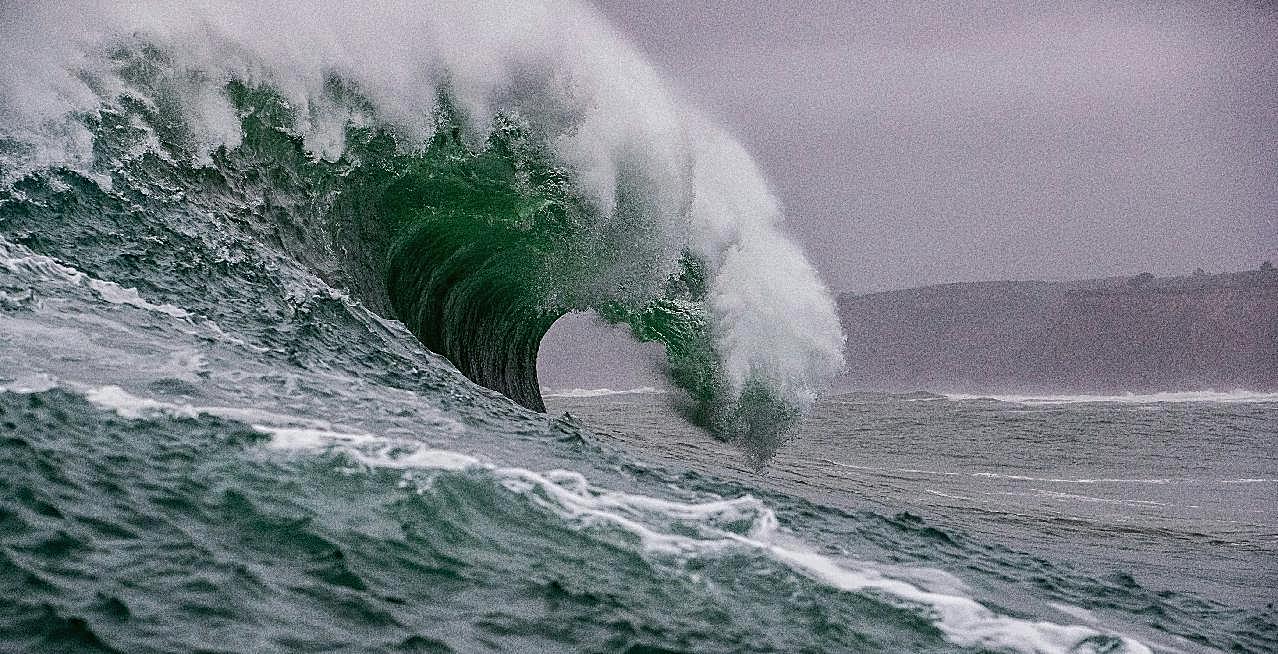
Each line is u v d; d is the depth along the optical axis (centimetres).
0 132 3572
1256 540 4516
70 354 2723
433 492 2167
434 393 3466
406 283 5012
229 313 3491
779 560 2298
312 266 4303
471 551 1958
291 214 4359
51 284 3198
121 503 1844
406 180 4969
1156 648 2325
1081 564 3303
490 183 5256
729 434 6103
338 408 2872
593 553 2092
